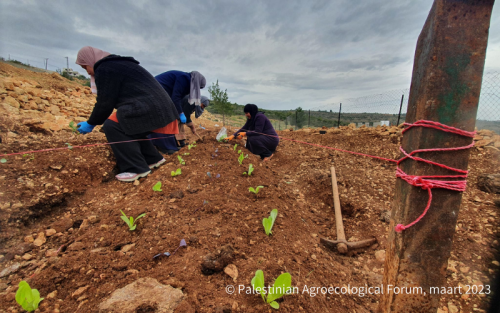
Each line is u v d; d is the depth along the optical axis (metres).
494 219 2.31
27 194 2.36
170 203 2.40
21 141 3.32
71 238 2.00
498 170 3.30
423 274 1.11
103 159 3.27
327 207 3.14
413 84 1.14
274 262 1.79
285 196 3.06
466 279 1.75
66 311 1.31
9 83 5.04
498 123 4.14
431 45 0.99
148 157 3.47
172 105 3.33
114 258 1.68
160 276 1.55
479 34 0.96
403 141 1.19
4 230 2.01
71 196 2.66
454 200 1.05
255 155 4.59
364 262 2.13
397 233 1.14
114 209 2.32
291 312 1.43
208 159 3.74
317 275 1.79
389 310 1.17
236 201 2.55
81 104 6.87
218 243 1.88
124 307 1.29
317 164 4.56
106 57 2.87
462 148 1.01
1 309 1.30
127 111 2.90
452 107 1.00
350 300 1.65
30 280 1.48
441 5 0.96
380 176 3.77
